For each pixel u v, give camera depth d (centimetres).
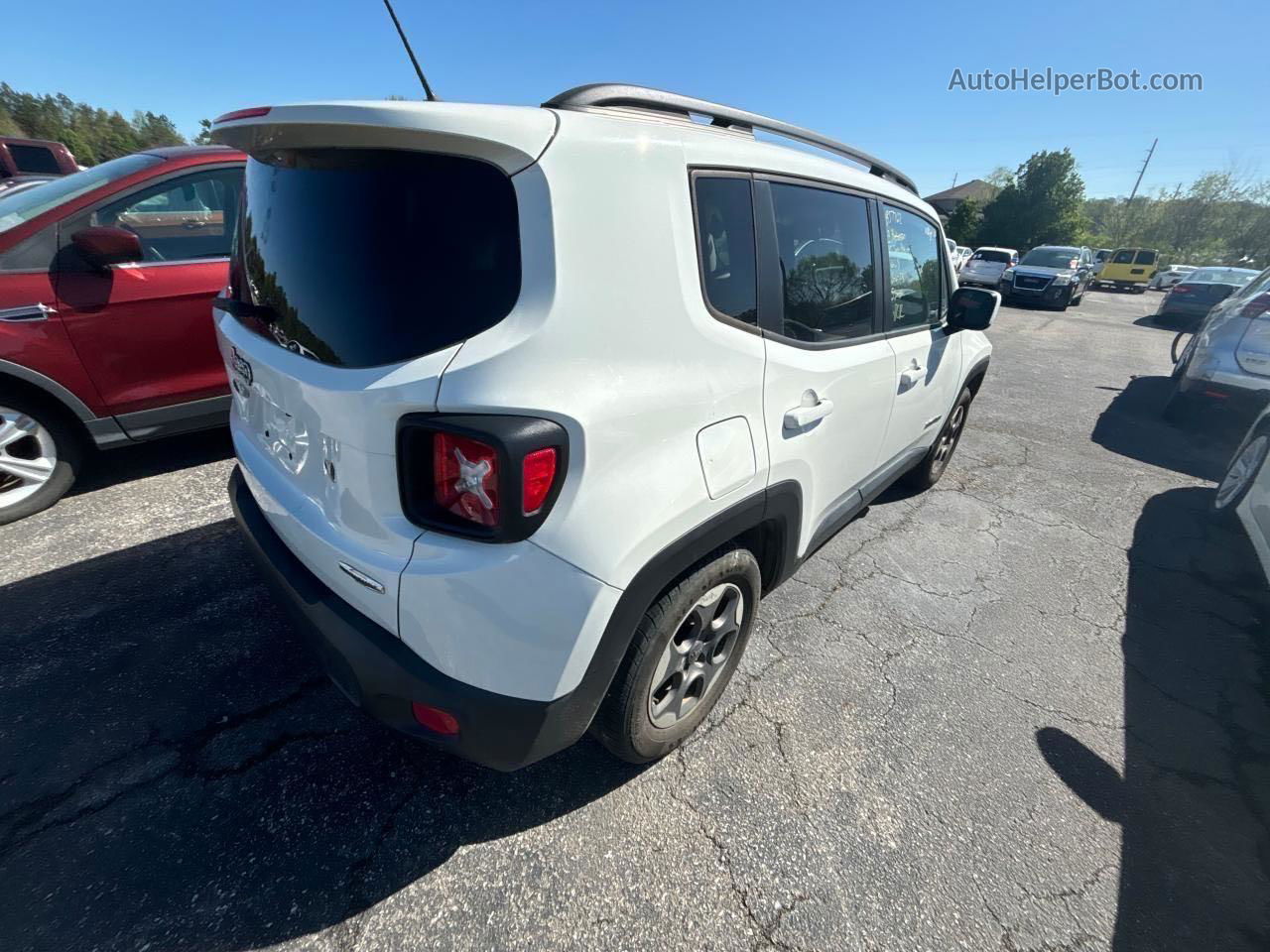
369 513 132
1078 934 157
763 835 175
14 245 276
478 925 148
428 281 126
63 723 194
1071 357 935
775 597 283
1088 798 195
